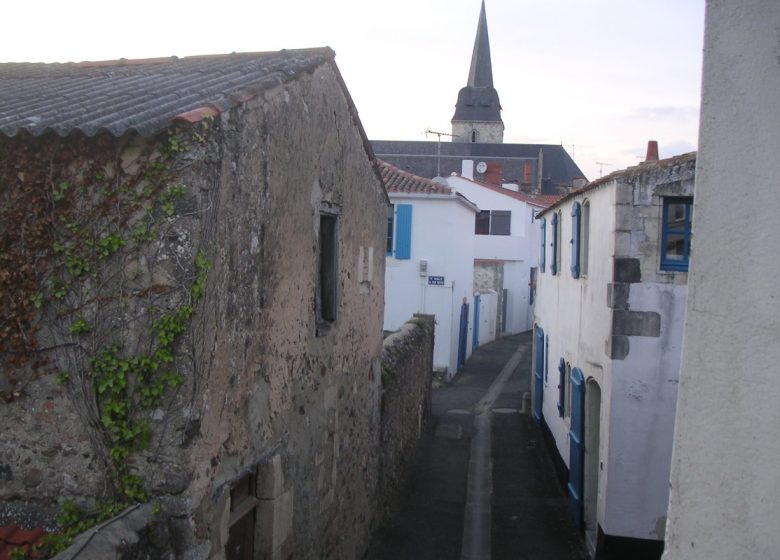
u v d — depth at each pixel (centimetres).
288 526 649
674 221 909
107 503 473
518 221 3503
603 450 950
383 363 1157
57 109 523
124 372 469
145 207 465
